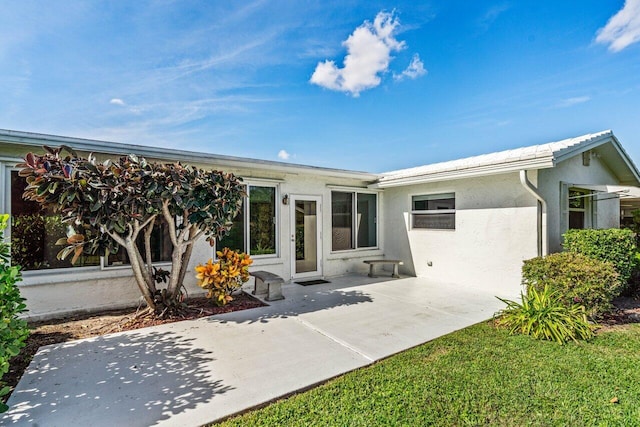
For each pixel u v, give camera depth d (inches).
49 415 104.7
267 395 117.3
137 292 242.5
